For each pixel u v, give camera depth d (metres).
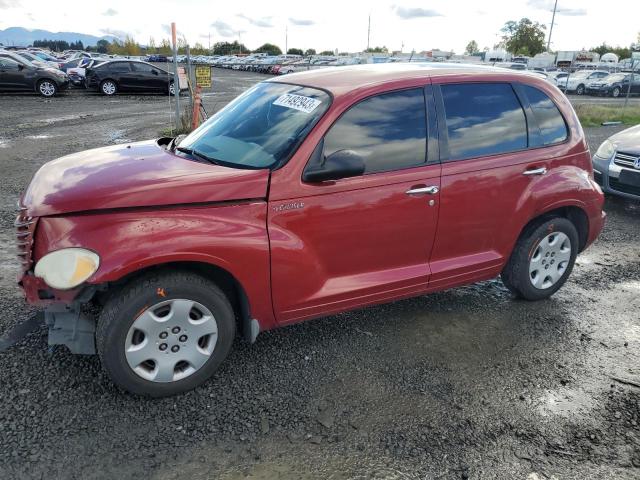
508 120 3.95
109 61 22.19
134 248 2.69
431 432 2.85
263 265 3.05
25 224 2.77
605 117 17.80
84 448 2.62
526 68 35.62
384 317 4.12
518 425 2.94
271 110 3.60
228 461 2.59
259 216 3.03
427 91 3.62
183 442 2.70
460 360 3.56
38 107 17.22
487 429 2.89
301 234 3.17
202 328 3.00
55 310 2.81
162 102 20.09
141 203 2.77
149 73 22.70
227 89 26.86
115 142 11.05
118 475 2.47
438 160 3.60
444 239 3.74
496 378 3.37
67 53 48.69
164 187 2.82
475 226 3.84
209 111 16.23
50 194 2.82
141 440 2.69
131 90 22.66
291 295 3.23
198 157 3.43
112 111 16.81
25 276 2.76
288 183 3.08
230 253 2.92
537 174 4.03
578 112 18.58
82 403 2.93
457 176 3.65
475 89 3.83
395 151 3.45
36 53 36.38
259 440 2.74
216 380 3.22
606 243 6.16
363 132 3.35
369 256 3.48
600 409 3.11
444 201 3.62
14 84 20.19
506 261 4.14
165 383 2.98
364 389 3.20
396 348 3.67
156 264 2.77
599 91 31.31
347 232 3.32
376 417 2.95
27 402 2.91
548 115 4.17
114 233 2.70
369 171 3.35
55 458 2.54
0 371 3.17
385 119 3.43
